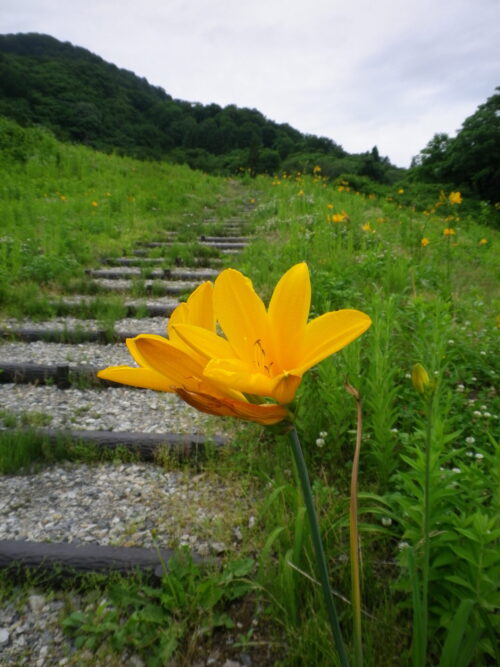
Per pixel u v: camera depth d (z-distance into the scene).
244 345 0.81
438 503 1.70
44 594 2.10
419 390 1.04
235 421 3.31
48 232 9.07
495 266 7.43
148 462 3.05
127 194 14.98
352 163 34.41
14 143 18.48
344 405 2.77
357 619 1.02
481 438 2.62
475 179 29.59
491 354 3.62
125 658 1.79
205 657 1.78
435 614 1.67
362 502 2.31
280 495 2.32
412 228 8.90
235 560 2.05
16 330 5.05
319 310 4.61
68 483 2.85
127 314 5.78
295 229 8.67
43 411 3.66
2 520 2.53
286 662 1.68
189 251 8.48
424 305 4.02
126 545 2.31
